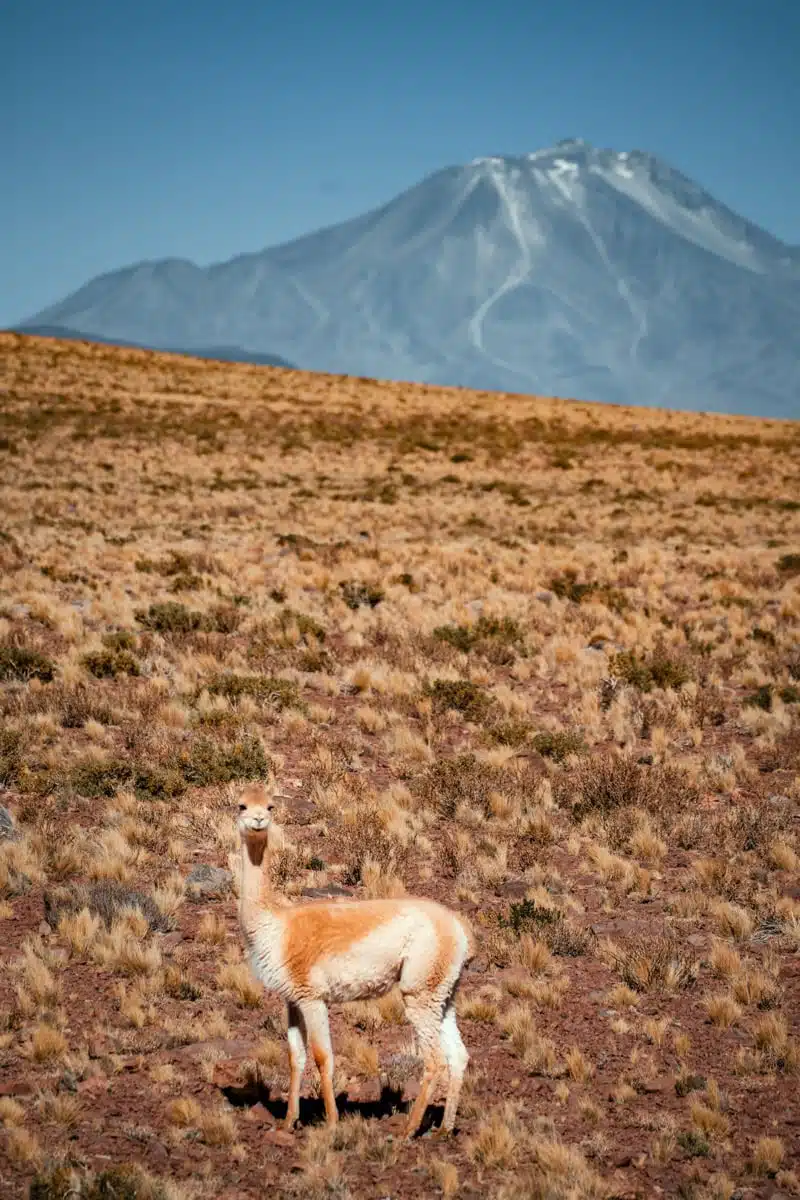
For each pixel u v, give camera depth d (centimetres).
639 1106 1672
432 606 5475
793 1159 1531
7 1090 1585
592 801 3020
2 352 16125
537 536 8450
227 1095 1641
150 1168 1418
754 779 3259
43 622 4650
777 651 4750
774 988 2025
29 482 9475
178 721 3422
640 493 11069
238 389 15912
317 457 12262
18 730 3145
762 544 8462
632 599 5919
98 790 2827
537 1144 1526
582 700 4000
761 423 17025
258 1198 1377
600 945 2219
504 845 2725
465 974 2105
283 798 2942
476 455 12962
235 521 8531
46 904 2222
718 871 2553
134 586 5566
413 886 2503
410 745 3391
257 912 1480
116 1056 1702
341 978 1501
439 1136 1555
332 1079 1606
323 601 5497
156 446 11912
